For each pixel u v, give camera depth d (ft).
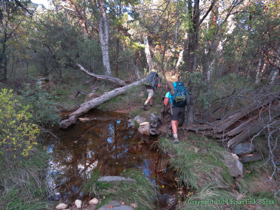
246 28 11.65
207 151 10.75
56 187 8.46
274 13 10.89
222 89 13.65
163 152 11.85
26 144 8.92
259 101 10.62
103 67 30.71
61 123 15.64
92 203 7.46
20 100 13.96
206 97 12.54
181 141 12.18
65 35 33.71
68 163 10.59
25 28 24.70
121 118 18.38
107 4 30.12
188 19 9.43
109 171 9.89
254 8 10.19
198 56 11.91
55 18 33.53
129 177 9.23
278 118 10.62
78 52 31.60
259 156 10.06
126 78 30.68
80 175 9.46
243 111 12.12
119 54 31.63
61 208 7.11
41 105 14.32
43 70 30.55
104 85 27.86
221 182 8.54
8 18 22.74
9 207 6.66
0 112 7.91
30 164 9.22
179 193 8.38
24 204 7.00
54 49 29.01
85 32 40.34
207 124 12.81
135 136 14.62
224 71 12.91
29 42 25.30
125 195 7.90
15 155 8.79
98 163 10.71
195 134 12.60
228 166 9.42
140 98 21.79
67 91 25.79
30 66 33.19
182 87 11.69
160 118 14.51
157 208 7.45
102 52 30.73
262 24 10.68
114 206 7.25
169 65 24.29
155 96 20.98
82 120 17.56
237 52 12.35
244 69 13.82
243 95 11.82
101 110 20.71
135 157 11.49
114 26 30.19
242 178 8.87
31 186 8.06
